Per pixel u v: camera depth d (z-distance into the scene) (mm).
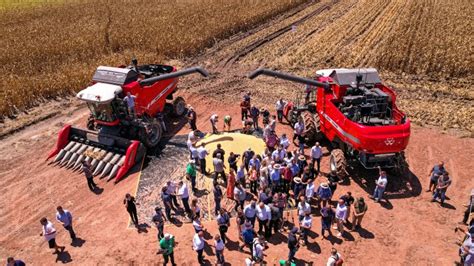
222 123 22172
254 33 39500
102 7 52250
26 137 21547
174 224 14781
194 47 33906
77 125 22562
